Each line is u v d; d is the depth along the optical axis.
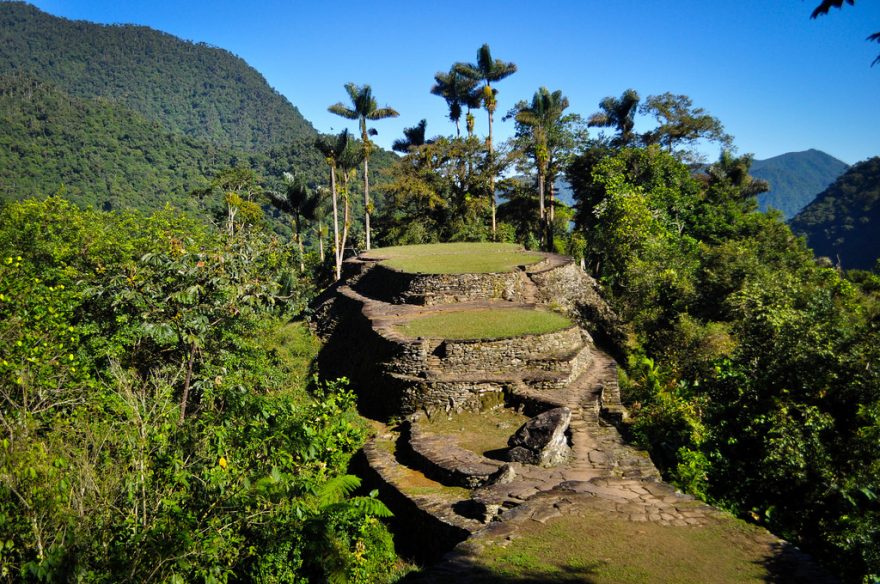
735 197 54.00
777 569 7.68
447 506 11.55
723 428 13.89
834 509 11.02
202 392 13.62
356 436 15.73
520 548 8.34
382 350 18.95
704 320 25.67
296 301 14.71
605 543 8.45
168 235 19.88
